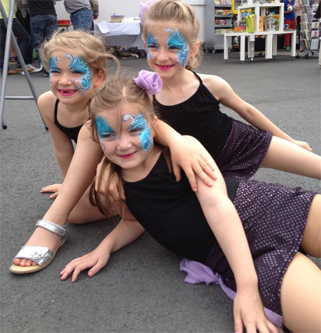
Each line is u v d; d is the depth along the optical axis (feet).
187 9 4.15
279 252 2.72
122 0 22.81
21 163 6.15
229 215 2.86
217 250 3.04
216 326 2.67
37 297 3.07
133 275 3.28
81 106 4.20
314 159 4.19
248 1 18.01
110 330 2.68
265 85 11.89
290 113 8.12
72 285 3.19
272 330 2.48
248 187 3.14
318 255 2.97
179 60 4.05
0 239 3.94
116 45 20.97
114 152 3.11
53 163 6.10
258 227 2.90
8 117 9.29
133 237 3.78
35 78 15.03
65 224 3.78
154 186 3.22
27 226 4.18
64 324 2.77
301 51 21.91
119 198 3.39
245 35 18.07
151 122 3.27
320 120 7.45
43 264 3.43
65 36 4.11
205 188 3.00
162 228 3.22
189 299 2.95
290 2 19.61
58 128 4.56
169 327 2.68
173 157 3.18
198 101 4.17
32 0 14.75
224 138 4.25
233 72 15.15
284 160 4.23
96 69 4.19
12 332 2.72
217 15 23.71
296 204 2.94
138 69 15.57
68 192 3.73
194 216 3.11
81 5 15.74
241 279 2.65
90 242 3.85
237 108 4.75
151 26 4.04
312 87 11.16
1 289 3.19
